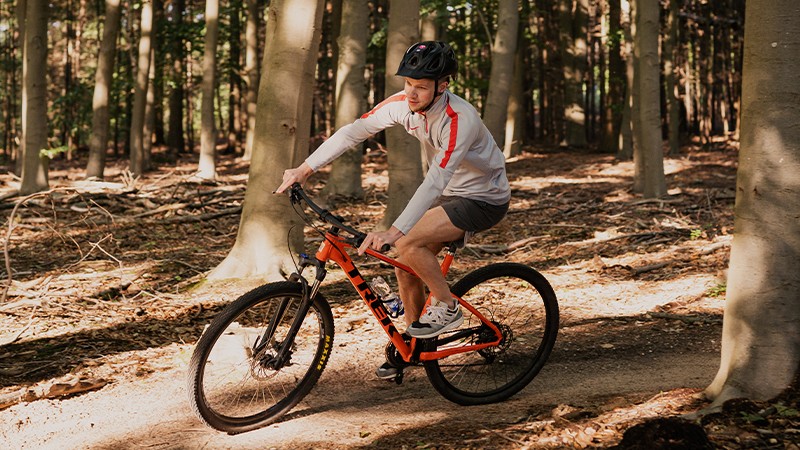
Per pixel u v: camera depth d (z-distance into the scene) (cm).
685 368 447
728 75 2703
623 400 369
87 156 2589
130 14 2478
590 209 1180
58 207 1134
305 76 692
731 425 310
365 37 1271
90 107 2347
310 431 356
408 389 425
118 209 1162
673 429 289
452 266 808
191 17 2550
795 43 320
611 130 2516
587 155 2392
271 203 696
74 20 2669
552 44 2886
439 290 357
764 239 332
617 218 1083
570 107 2652
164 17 2512
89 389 429
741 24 2647
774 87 324
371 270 751
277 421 371
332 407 395
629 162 2117
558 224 1036
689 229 941
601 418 340
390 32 874
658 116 1230
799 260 330
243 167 2202
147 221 1048
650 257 795
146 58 1816
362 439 342
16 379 445
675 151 2241
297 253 717
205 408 342
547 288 412
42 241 927
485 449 315
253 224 702
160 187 1375
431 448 322
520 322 414
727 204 1156
